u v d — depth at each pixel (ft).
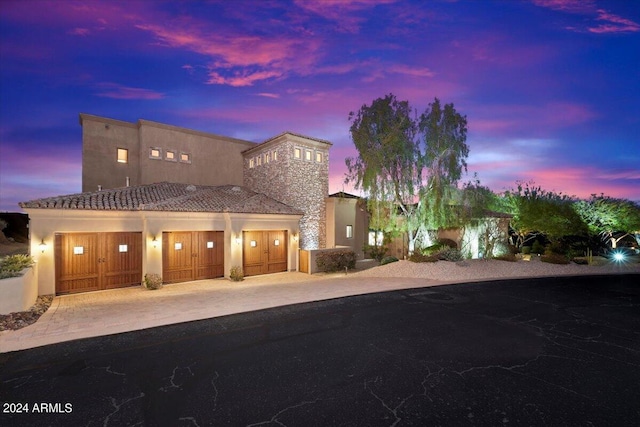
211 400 16.15
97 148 70.08
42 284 40.96
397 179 66.54
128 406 15.58
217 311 33.22
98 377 18.69
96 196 50.75
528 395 16.80
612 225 83.25
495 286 48.42
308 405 15.70
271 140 73.46
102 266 45.70
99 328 27.55
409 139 64.90
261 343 24.41
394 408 15.46
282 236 64.44
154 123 74.28
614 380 18.62
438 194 62.75
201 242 54.34
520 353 22.59
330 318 31.27
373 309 34.73
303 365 20.42
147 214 47.80
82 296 41.52
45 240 41.60
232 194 67.26
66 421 14.34
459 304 37.11
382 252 75.87
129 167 73.56
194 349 23.13
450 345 24.08
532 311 34.14
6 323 28.07
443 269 57.67
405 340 25.12
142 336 25.88
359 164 68.03
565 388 17.61
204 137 81.66
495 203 88.94
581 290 45.65
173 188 64.34
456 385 17.81
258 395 16.65
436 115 63.16
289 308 35.06
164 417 14.67
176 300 38.60
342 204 76.54
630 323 29.96
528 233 88.43
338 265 65.62
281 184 71.05
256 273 60.23
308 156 73.97
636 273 62.23
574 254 81.41
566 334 26.81
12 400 16.12
